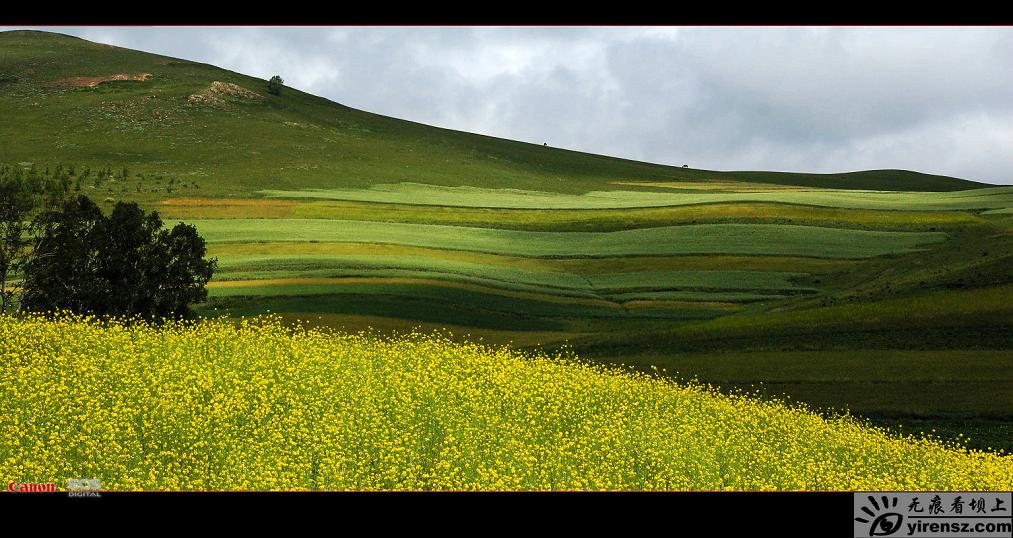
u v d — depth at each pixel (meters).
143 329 32.06
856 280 80.44
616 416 26.03
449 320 64.50
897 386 40.69
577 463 22.06
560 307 72.31
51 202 56.84
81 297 50.47
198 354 27.84
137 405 22.56
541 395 27.39
